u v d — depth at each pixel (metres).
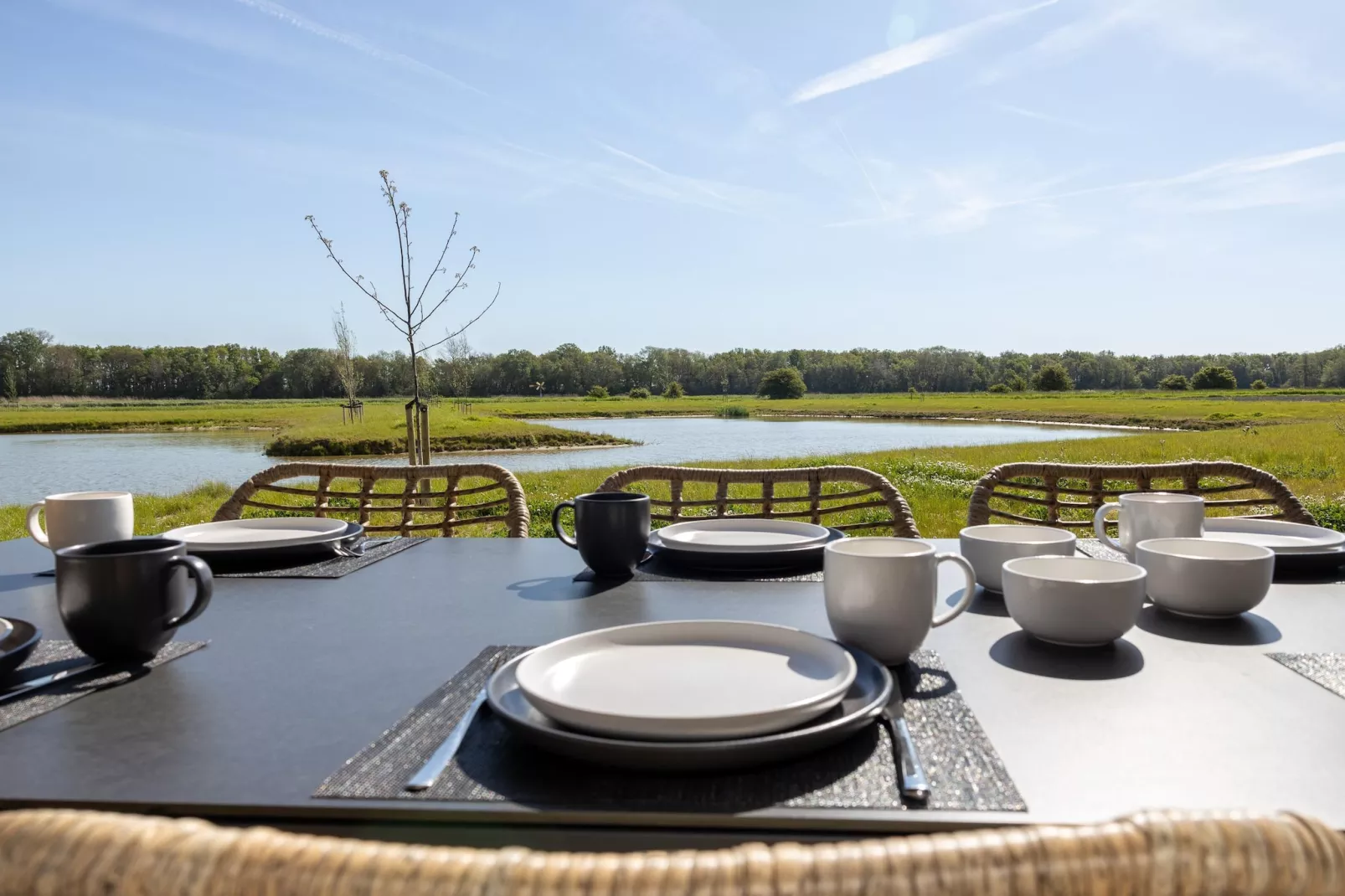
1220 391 108.88
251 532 1.89
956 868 0.44
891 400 81.38
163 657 1.08
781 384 103.25
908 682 0.97
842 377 128.62
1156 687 0.95
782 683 0.88
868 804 0.67
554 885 0.43
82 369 99.81
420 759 0.76
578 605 1.37
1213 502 2.28
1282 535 1.69
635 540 1.56
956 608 1.04
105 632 1.01
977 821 0.64
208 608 1.35
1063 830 0.46
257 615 1.31
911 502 8.15
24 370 96.88
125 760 0.77
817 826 0.64
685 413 57.00
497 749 0.78
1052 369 119.62
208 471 17.48
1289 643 1.12
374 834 0.67
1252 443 17.56
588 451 23.88
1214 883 0.43
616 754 0.69
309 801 0.68
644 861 0.45
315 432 26.61
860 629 1.00
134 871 0.44
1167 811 0.47
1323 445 16.28
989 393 118.56
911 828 0.64
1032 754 0.77
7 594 1.49
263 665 1.06
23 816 0.47
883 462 13.16
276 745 0.80
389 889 0.44
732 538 1.78
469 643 1.15
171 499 10.69
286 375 102.69
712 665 0.93
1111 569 1.15
